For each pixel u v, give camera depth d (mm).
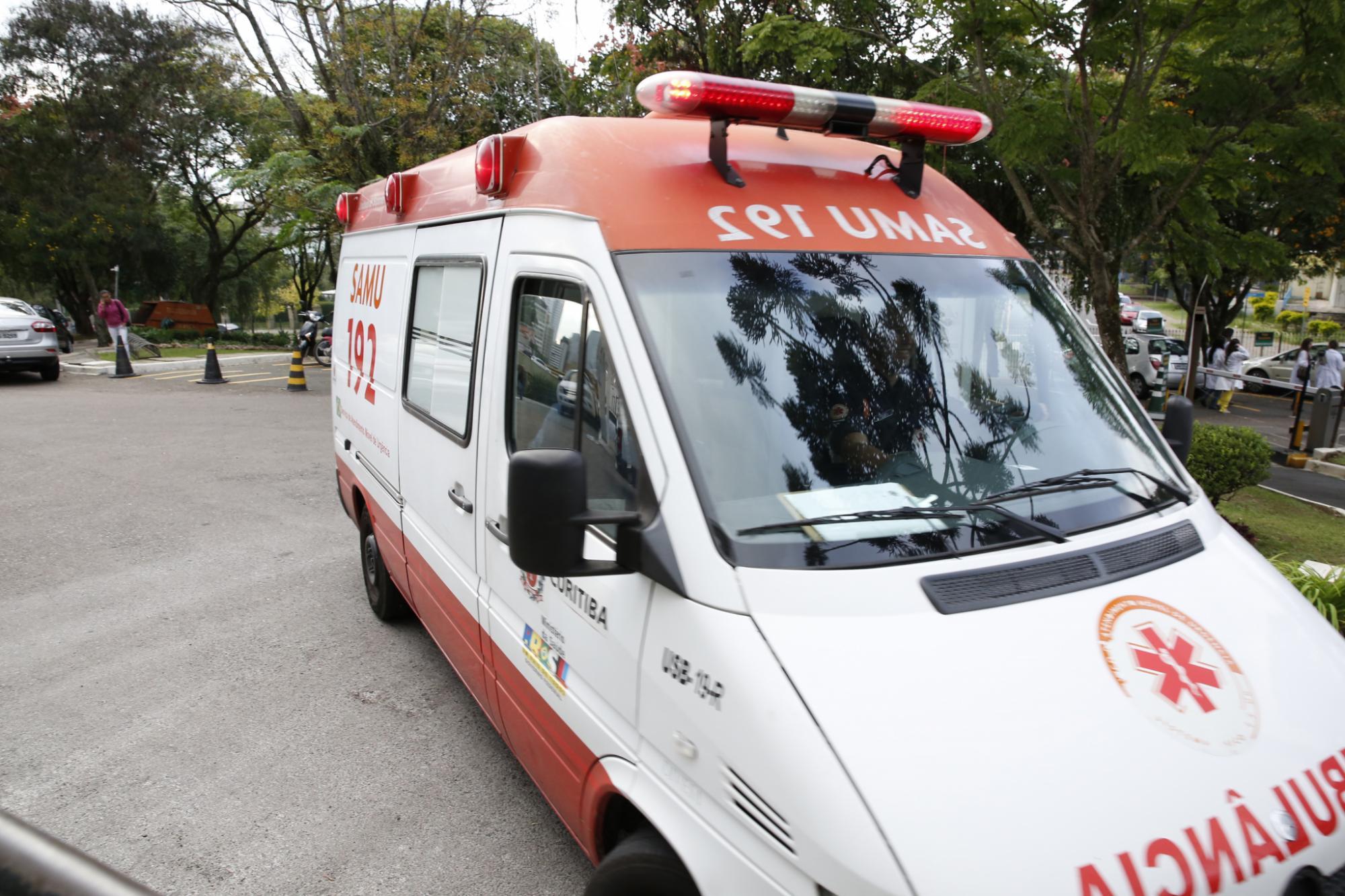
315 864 3578
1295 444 13758
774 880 1953
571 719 2816
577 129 3045
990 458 2658
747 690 2031
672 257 2643
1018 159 8453
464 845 3709
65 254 30828
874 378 2648
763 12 13359
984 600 2230
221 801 3973
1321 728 2186
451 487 3869
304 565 7043
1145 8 7562
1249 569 2680
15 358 16609
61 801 3951
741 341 2557
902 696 1987
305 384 16922
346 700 4891
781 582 2178
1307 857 1938
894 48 11203
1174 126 7793
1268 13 6758
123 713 4723
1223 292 22828
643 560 2314
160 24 31344
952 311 2887
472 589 3652
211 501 8758
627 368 2477
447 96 17172
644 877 2395
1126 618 2285
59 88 31000
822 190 3012
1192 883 1799
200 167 35031
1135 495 2760
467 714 4770
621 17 14398
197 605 6199
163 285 38938
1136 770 1935
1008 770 1883
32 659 5344
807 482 2410
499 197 3400
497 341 3324
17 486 9188
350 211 6078
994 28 8438
